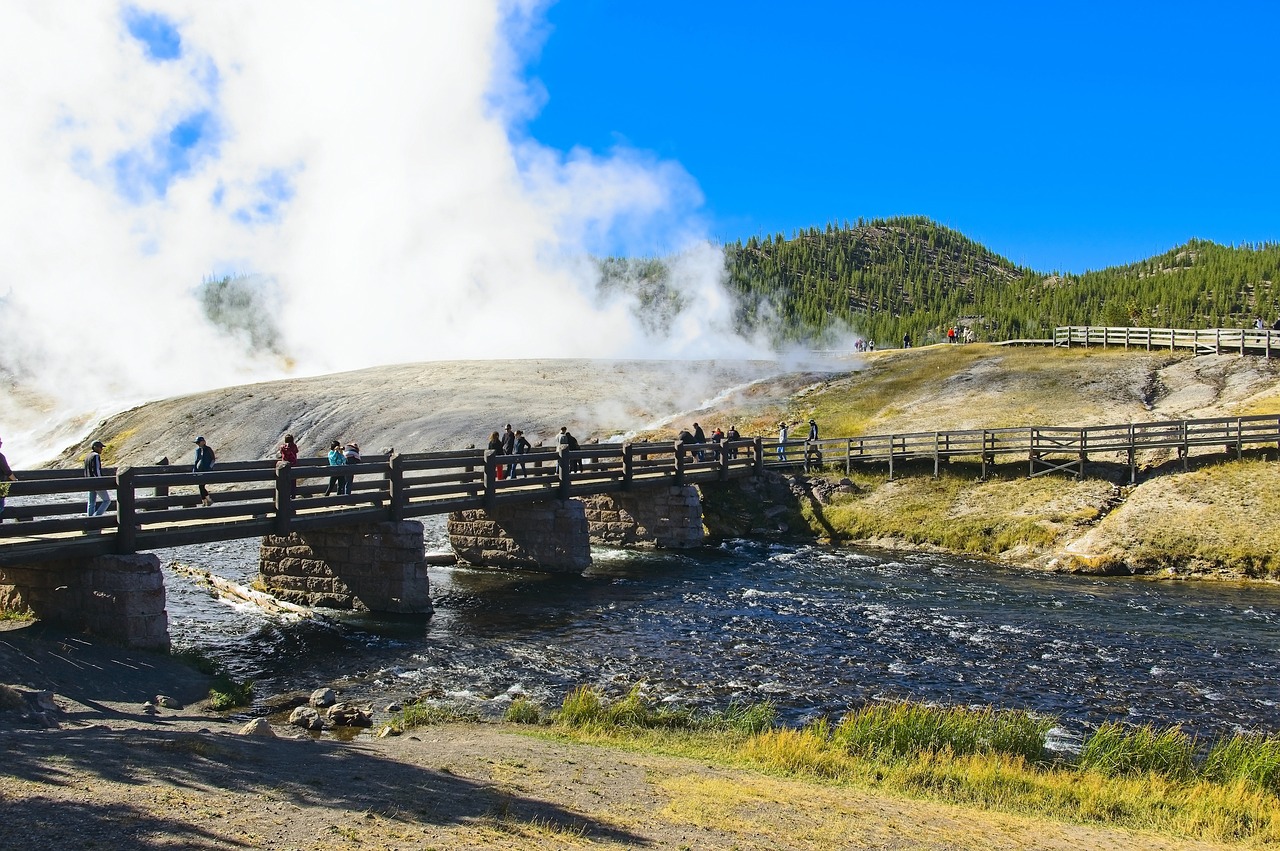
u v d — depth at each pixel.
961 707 16.14
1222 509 32.66
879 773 12.59
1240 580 29.53
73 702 13.52
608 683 17.62
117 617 16.88
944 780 12.37
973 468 40.44
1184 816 11.40
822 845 9.05
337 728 13.92
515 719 14.84
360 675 17.77
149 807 7.90
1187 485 34.78
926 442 45.41
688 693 17.03
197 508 19.17
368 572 24.25
